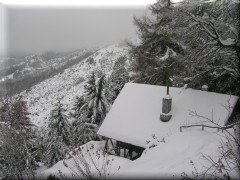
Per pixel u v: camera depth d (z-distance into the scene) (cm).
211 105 2009
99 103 3212
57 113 2964
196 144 1197
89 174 658
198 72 2305
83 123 3086
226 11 1967
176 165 948
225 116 1891
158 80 3133
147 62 2769
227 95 2038
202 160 951
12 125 1443
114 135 2239
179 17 1947
